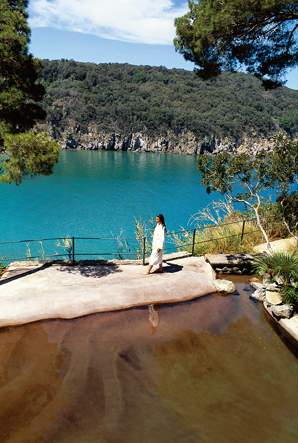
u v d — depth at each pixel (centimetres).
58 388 646
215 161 1188
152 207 4544
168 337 825
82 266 1138
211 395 649
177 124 17375
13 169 850
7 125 947
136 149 17288
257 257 1191
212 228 1589
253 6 930
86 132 16488
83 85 18100
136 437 551
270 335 856
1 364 702
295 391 669
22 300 900
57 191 5619
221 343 814
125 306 932
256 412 613
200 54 1088
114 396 633
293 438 562
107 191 5834
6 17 882
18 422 569
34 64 963
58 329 825
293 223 1327
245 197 1232
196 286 1053
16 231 3131
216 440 552
